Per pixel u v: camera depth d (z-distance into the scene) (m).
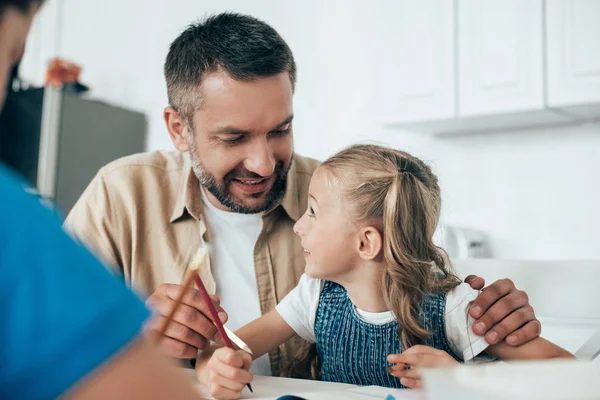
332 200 1.04
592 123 2.34
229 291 1.22
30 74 3.76
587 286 1.05
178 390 0.30
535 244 2.44
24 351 0.26
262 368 1.16
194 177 1.24
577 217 2.36
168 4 3.35
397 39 2.48
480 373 0.39
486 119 2.36
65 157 3.13
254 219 1.23
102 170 1.30
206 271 1.20
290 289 1.24
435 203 1.09
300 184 1.32
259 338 1.09
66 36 3.76
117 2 3.55
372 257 1.00
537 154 2.45
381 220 1.01
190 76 1.03
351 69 2.83
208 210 1.25
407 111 2.45
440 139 2.67
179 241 1.23
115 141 3.34
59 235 0.29
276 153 1.07
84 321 0.27
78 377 0.27
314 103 2.94
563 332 1.04
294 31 3.00
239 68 0.97
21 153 3.13
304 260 1.27
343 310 1.08
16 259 0.27
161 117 3.40
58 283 0.27
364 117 2.80
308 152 2.95
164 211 1.25
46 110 3.06
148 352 0.29
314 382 0.82
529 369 0.38
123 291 0.29
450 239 2.35
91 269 0.29
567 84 2.10
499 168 2.53
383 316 1.03
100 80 3.61
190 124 1.08
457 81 2.33
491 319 0.90
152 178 1.28
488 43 2.27
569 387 0.37
